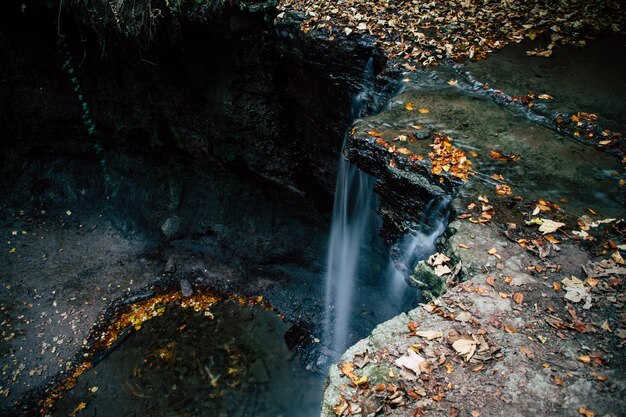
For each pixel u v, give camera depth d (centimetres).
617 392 336
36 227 1238
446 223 520
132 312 1044
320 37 819
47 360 951
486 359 361
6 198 1277
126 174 1283
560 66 723
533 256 447
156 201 1249
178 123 1159
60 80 1193
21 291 1093
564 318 391
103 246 1211
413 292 895
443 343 376
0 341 986
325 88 878
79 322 1027
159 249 1204
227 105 1048
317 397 857
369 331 970
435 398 338
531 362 359
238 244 1169
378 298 1014
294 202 1125
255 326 1008
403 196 562
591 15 834
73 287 1105
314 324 998
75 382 904
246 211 1180
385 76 746
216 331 996
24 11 1055
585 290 409
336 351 930
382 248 944
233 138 1091
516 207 497
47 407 865
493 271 433
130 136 1230
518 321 389
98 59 1127
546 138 592
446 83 698
